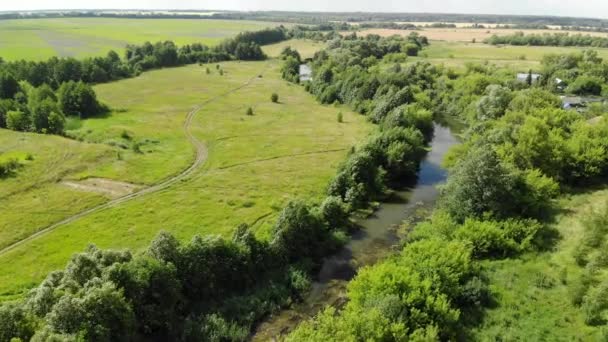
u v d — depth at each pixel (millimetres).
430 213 62438
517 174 55312
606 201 52594
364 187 65562
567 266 44250
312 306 43688
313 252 51094
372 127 104688
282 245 48312
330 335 32688
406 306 36062
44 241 52844
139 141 91188
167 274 38438
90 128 99062
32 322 31078
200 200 64875
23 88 121000
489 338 35938
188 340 37719
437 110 120562
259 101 131625
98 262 37906
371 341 31312
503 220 51156
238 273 44188
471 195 53000
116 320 33531
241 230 46875
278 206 62844
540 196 54625
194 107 122000
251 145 91312
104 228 56188
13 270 47031
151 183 70688
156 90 142125
